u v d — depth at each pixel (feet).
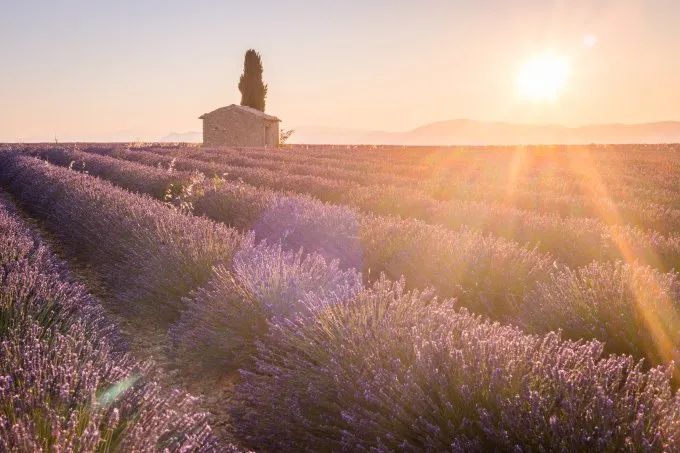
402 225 21.90
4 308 10.75
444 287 17.15
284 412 9.20
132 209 23.25
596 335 12.46
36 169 46.57
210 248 16.76
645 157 110.93
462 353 8.36
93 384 7.32
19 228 21.70
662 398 6.75
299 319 10.98
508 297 16.69
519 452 6.48
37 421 6.43
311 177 47.60
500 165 83.25
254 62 190.70
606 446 6.09
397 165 77.15
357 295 11.75
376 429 8.00
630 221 31.76
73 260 23.65
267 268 13.82
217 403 11.19
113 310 17.08
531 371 7.86
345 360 9.46
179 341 13.05
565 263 21.18
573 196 41.91
